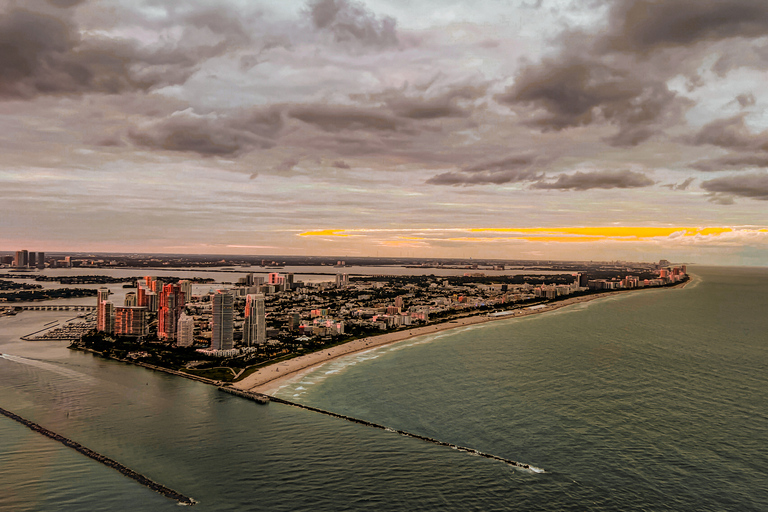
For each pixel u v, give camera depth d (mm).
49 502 169250
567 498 167250
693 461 188500
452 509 163250
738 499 163625
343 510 163875
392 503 167250
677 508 159750
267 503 169000
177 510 164875
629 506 161750
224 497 172500
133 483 182750
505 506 164000
